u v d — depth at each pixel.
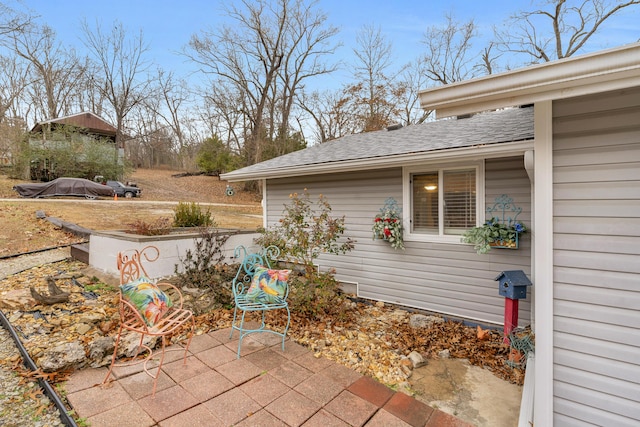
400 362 3.19
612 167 1.75
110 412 2.25
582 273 1.83
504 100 1.81
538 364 1.96
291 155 7.13
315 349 3.39
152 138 29.81
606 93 1.76
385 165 4.51
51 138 17.44
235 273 5.34
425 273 4.74
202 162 26.59
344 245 5.08
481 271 4.27
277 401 2.46
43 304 3.86
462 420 2.34
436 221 4.65
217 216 13.59
